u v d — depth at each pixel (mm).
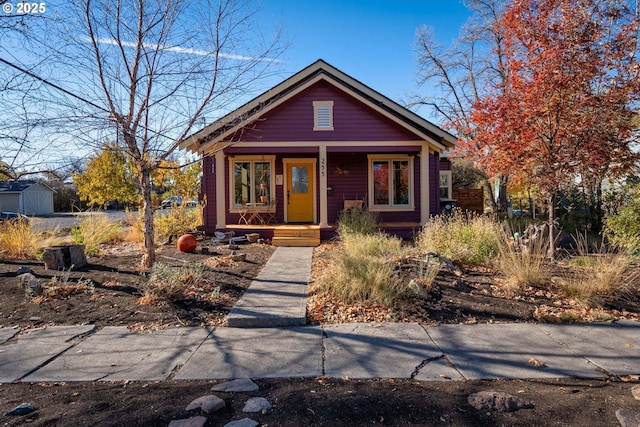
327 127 13242
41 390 3414
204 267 7648
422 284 6047
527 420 2789
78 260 7809
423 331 4770
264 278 7328
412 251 8523
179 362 3982
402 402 3047
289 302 5742
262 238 13031
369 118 13297
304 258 9477
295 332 4805
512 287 6059
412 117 13516
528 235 9102
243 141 13141
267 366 3863
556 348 4250
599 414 2859
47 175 6539
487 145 8688
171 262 8531
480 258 7531
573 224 11898
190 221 13789
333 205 14789
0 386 3512
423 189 13359
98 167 22578
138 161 7641
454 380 3533
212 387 3402
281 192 14781
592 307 5441
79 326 4996
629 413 2811
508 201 20641
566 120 7688
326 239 12914
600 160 7477
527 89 7719
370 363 3912
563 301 5629
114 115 6980
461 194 21016
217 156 13125
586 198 12195
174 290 5953
